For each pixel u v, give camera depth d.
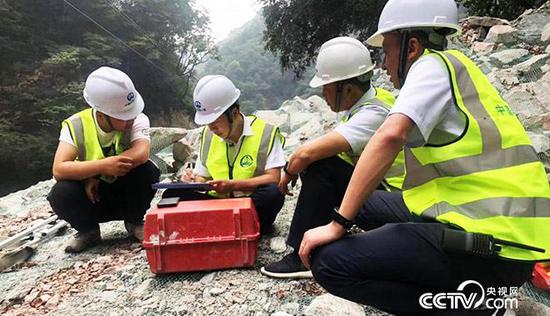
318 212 1.79
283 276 1.89
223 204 2.02
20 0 17.89
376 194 1.70
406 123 1.10
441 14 1.23
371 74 1.81
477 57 5.07
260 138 2.24
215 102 2.09
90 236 2.45
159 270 1.96
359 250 1.22
